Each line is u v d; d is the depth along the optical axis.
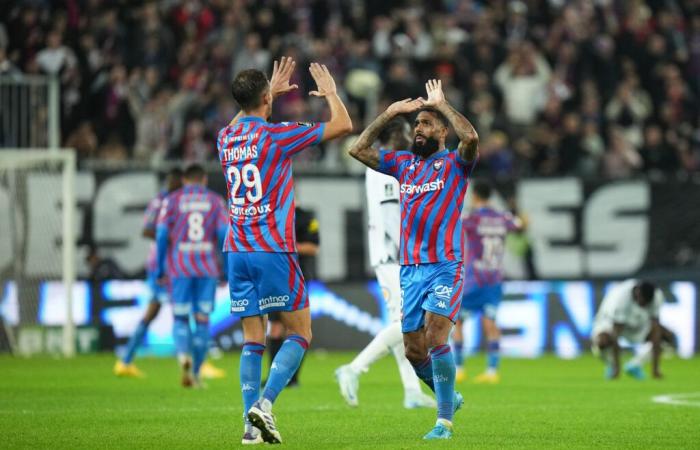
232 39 74.19
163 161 67.31
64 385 43.75
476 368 57.34
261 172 25.22
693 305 67.50
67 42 69.25
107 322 62.66
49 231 61.47
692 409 35.66
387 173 27.09
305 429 29.08
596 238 69.50
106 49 71.00
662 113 81.38
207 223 44.41
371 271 67.19
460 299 26.25
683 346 67.00
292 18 78.06
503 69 80.38
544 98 79.00
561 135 75.62
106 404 36.12
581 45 83.19
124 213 63.34
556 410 35.09
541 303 67.00
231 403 36.75
